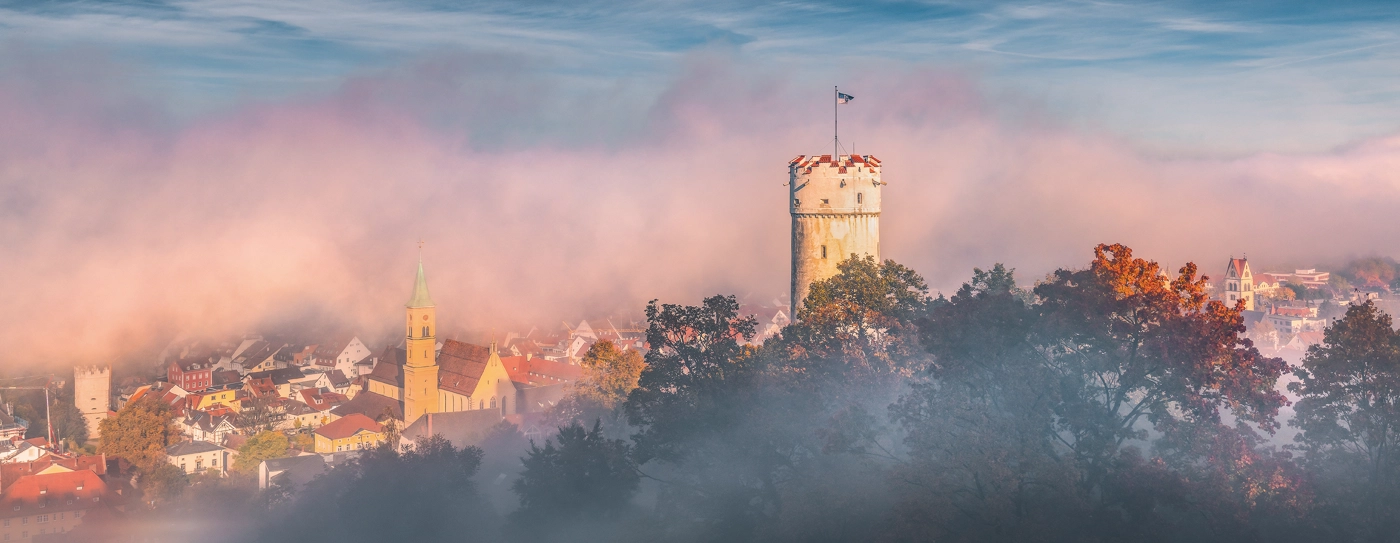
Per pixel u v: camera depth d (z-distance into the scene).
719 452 66.00
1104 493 49.66
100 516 145.12
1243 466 48.81
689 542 64.19
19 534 144.00
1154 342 49.09
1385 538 49.09
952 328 53.84
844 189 94.06
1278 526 48.66
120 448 183.62
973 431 50.00
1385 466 53.50
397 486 94.31
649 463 81.88
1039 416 50.66
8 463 162.75
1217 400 51.12
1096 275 52.88
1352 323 54.44
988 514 47.50
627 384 118.31
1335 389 54.53
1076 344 52.94
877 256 96.31
